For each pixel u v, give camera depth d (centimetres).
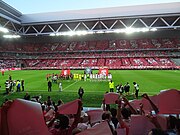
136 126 502
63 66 7725
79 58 8362
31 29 8219
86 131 394
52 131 489
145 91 2728
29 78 4444
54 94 2616
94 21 7312
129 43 8650
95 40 9206
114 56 8081
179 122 495
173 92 516
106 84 3456
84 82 3772
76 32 7356
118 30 7056
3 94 2627
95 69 7219
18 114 328
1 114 315
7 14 6669
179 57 7631
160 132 393
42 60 8475
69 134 493
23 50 8912
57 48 8969
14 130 318
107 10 7075
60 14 7425
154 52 8119
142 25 7512
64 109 593
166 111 504
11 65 7825
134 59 7794
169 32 8506
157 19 6812
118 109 591
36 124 342
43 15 7594
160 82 3534
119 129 527
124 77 4422
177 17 6800
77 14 7281
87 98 2350
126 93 2541
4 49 8425
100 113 850
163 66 6969
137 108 888
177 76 4484
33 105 358
